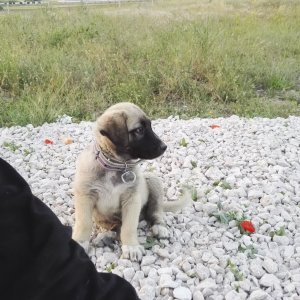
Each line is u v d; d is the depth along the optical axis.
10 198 0.19
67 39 2.26
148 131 0.75
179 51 1.94
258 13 3.28
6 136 1.25
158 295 0.65
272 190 0.95
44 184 0.97
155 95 1.72
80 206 0.75
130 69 1.79
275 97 1.82
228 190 0.95
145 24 2.67
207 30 2.14
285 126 1.37
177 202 0.88
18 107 1.48
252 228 0.80
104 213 0.78
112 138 0.72
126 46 2.14
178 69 1.79
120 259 0.73
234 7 3.61
